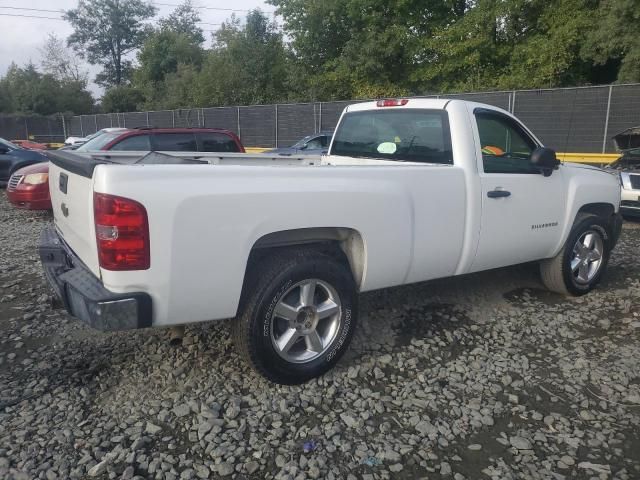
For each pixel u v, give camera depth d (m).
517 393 3.46
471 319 4.61
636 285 5.61
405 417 3.17
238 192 2.96
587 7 20.42
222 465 2.69
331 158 5.30
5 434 2.89
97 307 2.71
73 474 2.59
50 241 3.82
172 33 46.12
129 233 2.69
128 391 3.35
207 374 3.56
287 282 3.22
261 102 31.91
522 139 4.74
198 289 2.92
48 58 56.25
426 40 24.31
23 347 3.93
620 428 3.09
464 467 2.75
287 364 3.33
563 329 4.43
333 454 2.81
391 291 5.19
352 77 26.53
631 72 17.97
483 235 4.20
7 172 12.23
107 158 4.63
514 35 22.97
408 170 3.69
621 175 9.05
